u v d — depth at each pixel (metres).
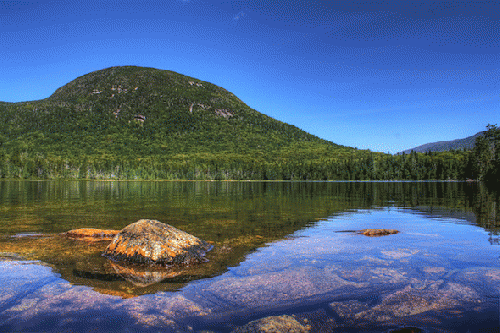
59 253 8.66
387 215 16.91
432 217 15.94
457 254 8.29
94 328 4.36
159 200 28.77
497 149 90.38
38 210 19.61
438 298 5.36
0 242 10.07
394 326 4.39
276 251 8.83
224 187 69.19
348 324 4.46
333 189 54.22
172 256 7.78
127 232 8.62
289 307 5.08
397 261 7.67
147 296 5.57
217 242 10.05
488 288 5.79
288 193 41.44
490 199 27.22
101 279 6.52
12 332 4.22
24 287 5.98
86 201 27.16
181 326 4.43
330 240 10.34
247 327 4.34
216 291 5.81
